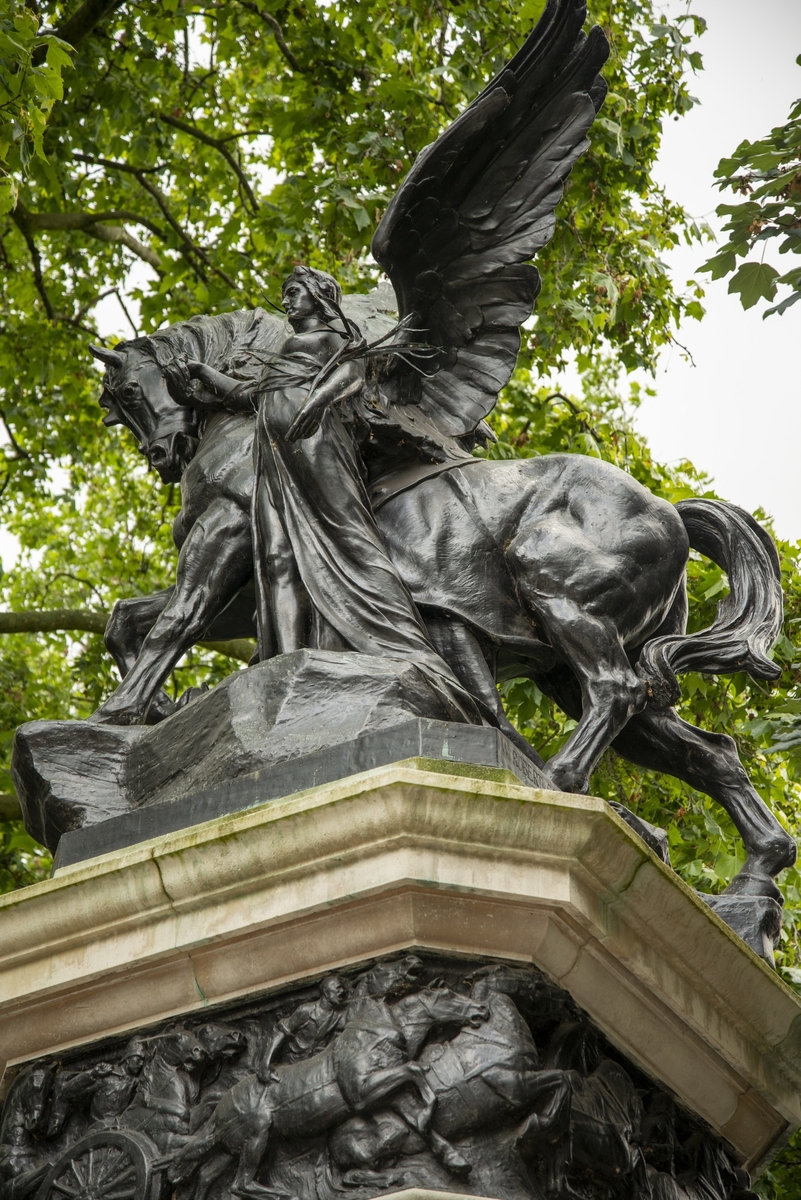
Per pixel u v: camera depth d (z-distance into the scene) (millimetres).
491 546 5633
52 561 14531
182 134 12391
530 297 6070
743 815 5719
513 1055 4246
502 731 5406
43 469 12609
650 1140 4738
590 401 11977
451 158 5766
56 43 7293
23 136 7289
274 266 11930
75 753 5281
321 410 5402
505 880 4379
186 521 5910
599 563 5520
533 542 5562
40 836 5492
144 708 5484
